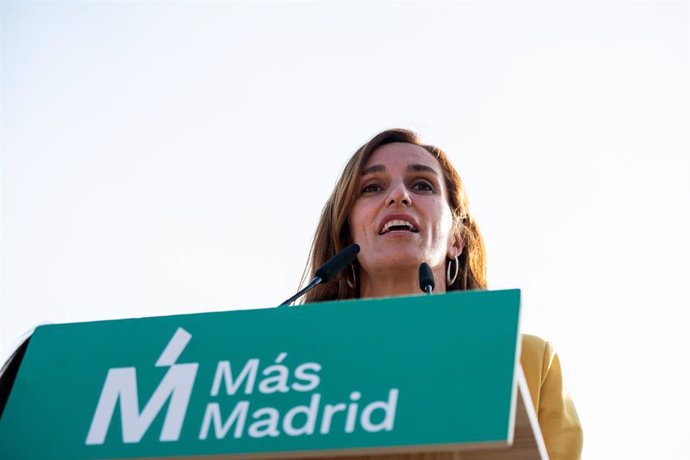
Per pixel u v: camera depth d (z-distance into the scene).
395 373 2.14
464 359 2.12
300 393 2.17
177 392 2.28
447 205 4.15
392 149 4.23
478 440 2.00
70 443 2.30
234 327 2.34
